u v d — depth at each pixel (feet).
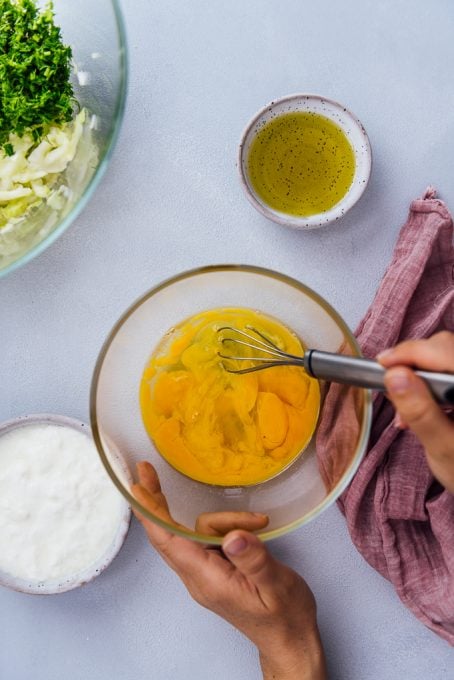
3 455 2.50
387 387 1.77
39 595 2.53
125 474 2.13
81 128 2.38
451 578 2.39
